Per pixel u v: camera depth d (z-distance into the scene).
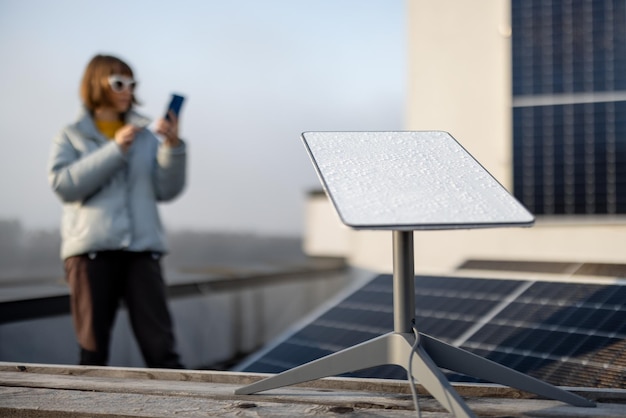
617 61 4.88
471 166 1.63
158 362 3.33
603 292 2.90
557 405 1.70
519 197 5.20
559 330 2.66
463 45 5.36
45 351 4.04
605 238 4.94
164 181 3.49
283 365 3.17
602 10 4.91
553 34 5.07
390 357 1.60
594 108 4.95
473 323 2.99
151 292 3.35
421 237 5.55
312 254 7.89
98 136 3.38
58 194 3.22
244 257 10.10
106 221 3.23
